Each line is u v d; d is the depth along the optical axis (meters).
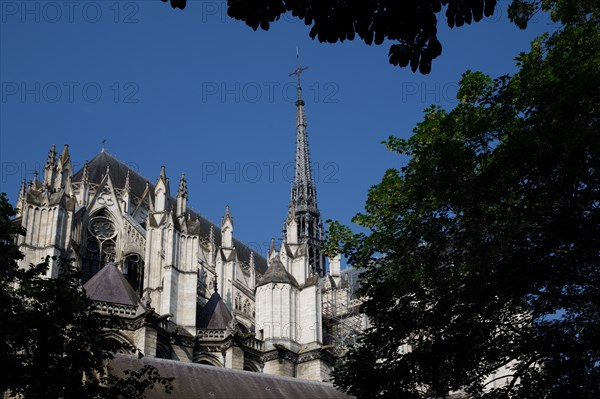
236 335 70.56
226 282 89.31
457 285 30.86
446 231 31.77
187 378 54.81
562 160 28.17
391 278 32.84
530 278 28.53
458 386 30.89
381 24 17.47
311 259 127.19
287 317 77.44
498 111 31.45
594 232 27.81
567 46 33.56
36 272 36.41
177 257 73.81
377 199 34.56
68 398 32.41
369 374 31.47
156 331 65.44
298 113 146.88
